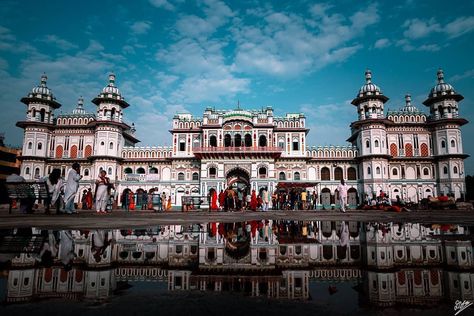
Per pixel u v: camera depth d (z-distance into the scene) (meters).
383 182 41.03
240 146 42.09
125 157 45.03
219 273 2.76
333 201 43.34
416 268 2.94
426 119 44.16
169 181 43.47
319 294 2.04
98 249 4.04
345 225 8.69
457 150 41.53
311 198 36.41
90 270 2.80
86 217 11.63
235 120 42.19
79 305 1.73
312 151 44.34
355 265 3.15
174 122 44.53
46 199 14.05
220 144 41.88
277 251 4.14
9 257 3.37
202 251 4.09
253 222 9.86
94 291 2.07
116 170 43.66
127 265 3.09
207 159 40.91
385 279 2.50
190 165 43.72
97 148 42.66
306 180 43.38
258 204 30.08
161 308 1.69
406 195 42.28
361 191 42.62
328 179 44.16
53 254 3.59
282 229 7.54
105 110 43.81
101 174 17.30
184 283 2.35
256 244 4.86
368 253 3.90
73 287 2.18
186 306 1.73
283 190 34.97
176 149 44.03
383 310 1.68
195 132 44.28
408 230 6.93
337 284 2.34
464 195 40.62
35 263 3.07
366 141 42.44
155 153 44.97
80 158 44.25
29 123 43.44
